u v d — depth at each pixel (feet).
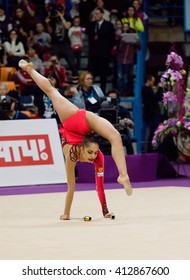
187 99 71.05
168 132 72.08
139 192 60.34
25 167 67.00
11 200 56.49
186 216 46.26
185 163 85.56
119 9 96.32
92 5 95.09
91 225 43.19
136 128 89.40
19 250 35.50
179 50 102.63
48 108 74.64
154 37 106.32
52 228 42.29
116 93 72.13
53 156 67.72
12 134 67.00
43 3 102.78
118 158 43.91
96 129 44.34
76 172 70.13
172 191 60.75
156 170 71.31
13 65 89.15
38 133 67.56
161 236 38.99
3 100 70.74
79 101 66.90
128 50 90.07
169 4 107.04
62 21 91.15
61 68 85.30
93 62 90.53
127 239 38.17
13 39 89.81
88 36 90.63
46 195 59.57
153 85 92.02
